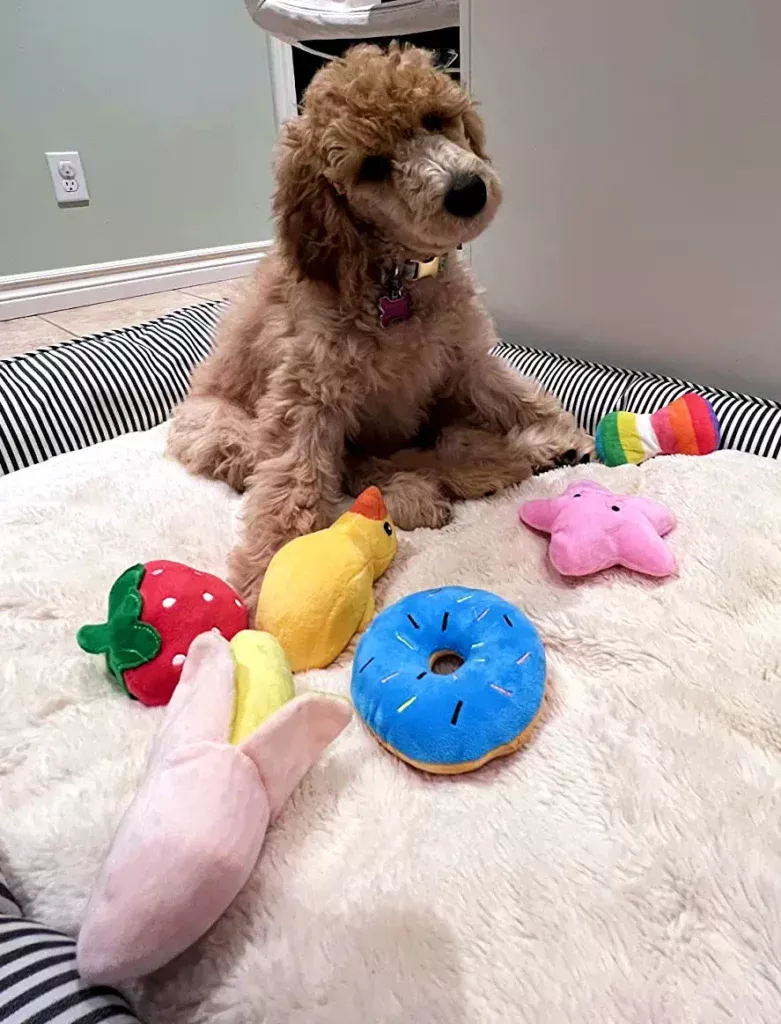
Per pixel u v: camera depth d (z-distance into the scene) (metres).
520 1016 0.52
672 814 0.64
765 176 1.17
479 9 1.38
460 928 0.58
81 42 2.52
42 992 0.51
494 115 1.44
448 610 0.83
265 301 1.26
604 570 0.95
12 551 1.07
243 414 1.34
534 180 1.45
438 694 0.72
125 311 2.69
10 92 2.45
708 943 0.56
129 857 0.55
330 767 0.72
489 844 0.64
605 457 1.22
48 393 1.48
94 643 0.84
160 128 2.78
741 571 0.90
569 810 0.67
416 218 0.93
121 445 1.44
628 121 1.28
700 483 1.06
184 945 0.56
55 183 2.62
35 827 0.69
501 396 1.26
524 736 0.72
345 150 0.92
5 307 2.62
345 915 0.59
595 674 0.81
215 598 0.86
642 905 0.59
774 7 1.06
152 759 0.65
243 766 0.61
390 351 1.09
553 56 1.31
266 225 3.19
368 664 0.78
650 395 1.35
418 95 0.91
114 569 1.04
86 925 0.54
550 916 0.58
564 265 1.49
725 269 1.27
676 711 0.74
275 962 0.57
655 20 1.18
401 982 0.55
